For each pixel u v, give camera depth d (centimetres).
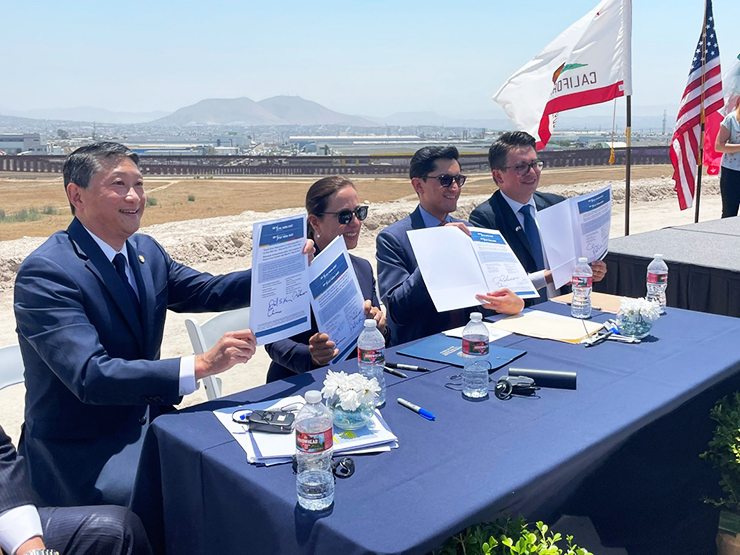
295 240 261
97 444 266
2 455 198
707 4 659
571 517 215
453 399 233
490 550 159
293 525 161
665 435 257
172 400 242
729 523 276
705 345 293
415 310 372
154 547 228
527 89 626
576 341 296
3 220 1736
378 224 1322
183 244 1073
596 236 365
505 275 333
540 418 215
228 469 183
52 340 244
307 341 326
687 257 437
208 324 339
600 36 609
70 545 208
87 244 268
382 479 177
